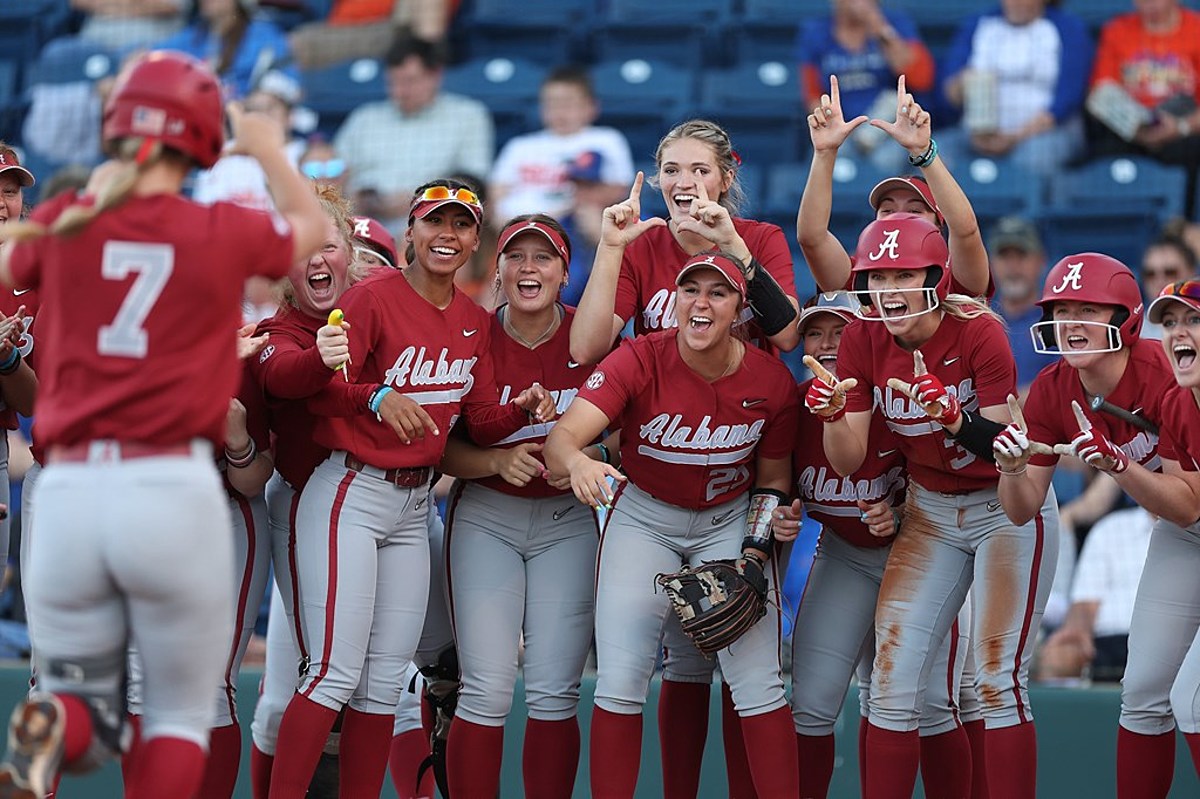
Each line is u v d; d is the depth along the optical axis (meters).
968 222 17.17
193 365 11.22
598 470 15.61
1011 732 16.69
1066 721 21.25
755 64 38.94
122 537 10.91
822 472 17.55
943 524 17.09
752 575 16.25
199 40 39.12
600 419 16.22
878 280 16.11
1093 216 33.31
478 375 17.05
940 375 16.61
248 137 12.03
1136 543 25.39
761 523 16.75
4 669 21.67
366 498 16.09
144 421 11.05
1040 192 34.41
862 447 16.61
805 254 18.53
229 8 39.00
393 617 16.38
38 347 16.41
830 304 18.23
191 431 11.23
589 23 40.44
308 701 15.63
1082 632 24.98
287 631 18.12
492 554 17.23
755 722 16.50
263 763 18.33
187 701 11.70
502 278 17.36
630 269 18.06
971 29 36.06
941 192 17.16
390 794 21.80
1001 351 16.41
